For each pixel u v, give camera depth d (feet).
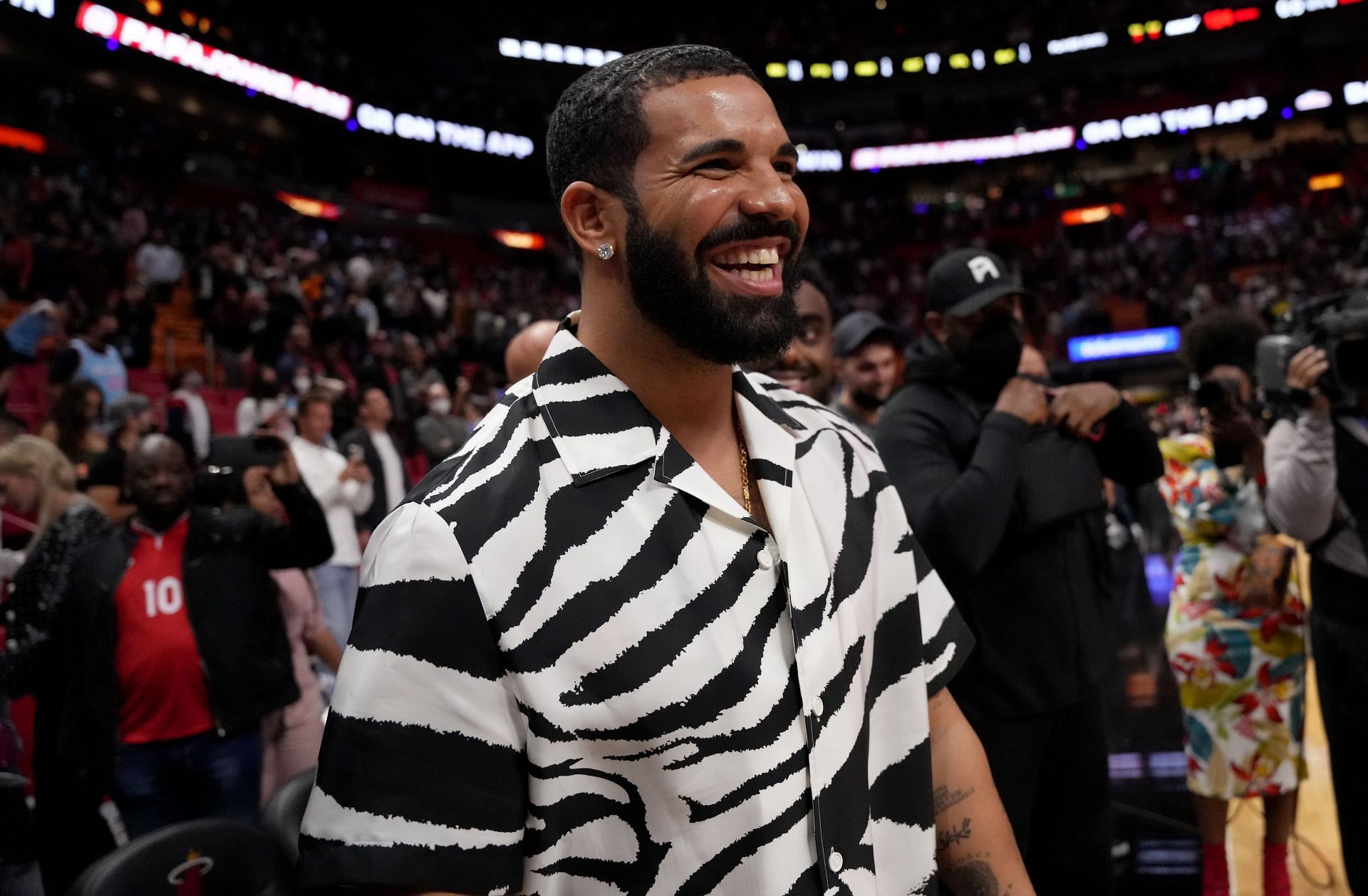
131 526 8.27
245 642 8.27
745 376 3.09
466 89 84.43
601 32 89.76
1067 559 5.76
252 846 3.86
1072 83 86.22
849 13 94.73
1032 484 5.54
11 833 4.99
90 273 35.78
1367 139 74.79
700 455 2.89
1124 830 9.64
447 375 39.93
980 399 5.97
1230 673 7.82
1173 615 8.38
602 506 2.58
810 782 2.56
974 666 5.57
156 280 41.04
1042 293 69.72
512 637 2.47
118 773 7.94
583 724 2.45
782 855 2.49
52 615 7.86
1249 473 7.67
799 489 2.86
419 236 74.13
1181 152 81.87
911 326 73.20
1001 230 82.17
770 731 2.53
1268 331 8.08
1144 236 73.61
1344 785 6.25
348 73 72.84
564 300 71.97
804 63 92.84
